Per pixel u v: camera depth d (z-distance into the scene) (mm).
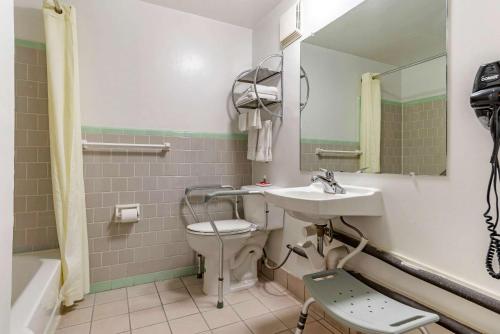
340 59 1514
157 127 2064
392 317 947
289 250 1835
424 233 1103
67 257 1588
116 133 1938
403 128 1187
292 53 1891
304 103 1780
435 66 1062
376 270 1297
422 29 1113
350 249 1437
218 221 2020
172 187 2117
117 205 1917
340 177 1524
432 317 922
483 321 919
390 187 1242
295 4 1814
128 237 1978
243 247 1972
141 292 1885
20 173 1665
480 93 835
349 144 1460
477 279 937
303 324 1200
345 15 1479
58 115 1583
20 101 1665
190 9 2121
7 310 715
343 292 1134
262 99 1958
